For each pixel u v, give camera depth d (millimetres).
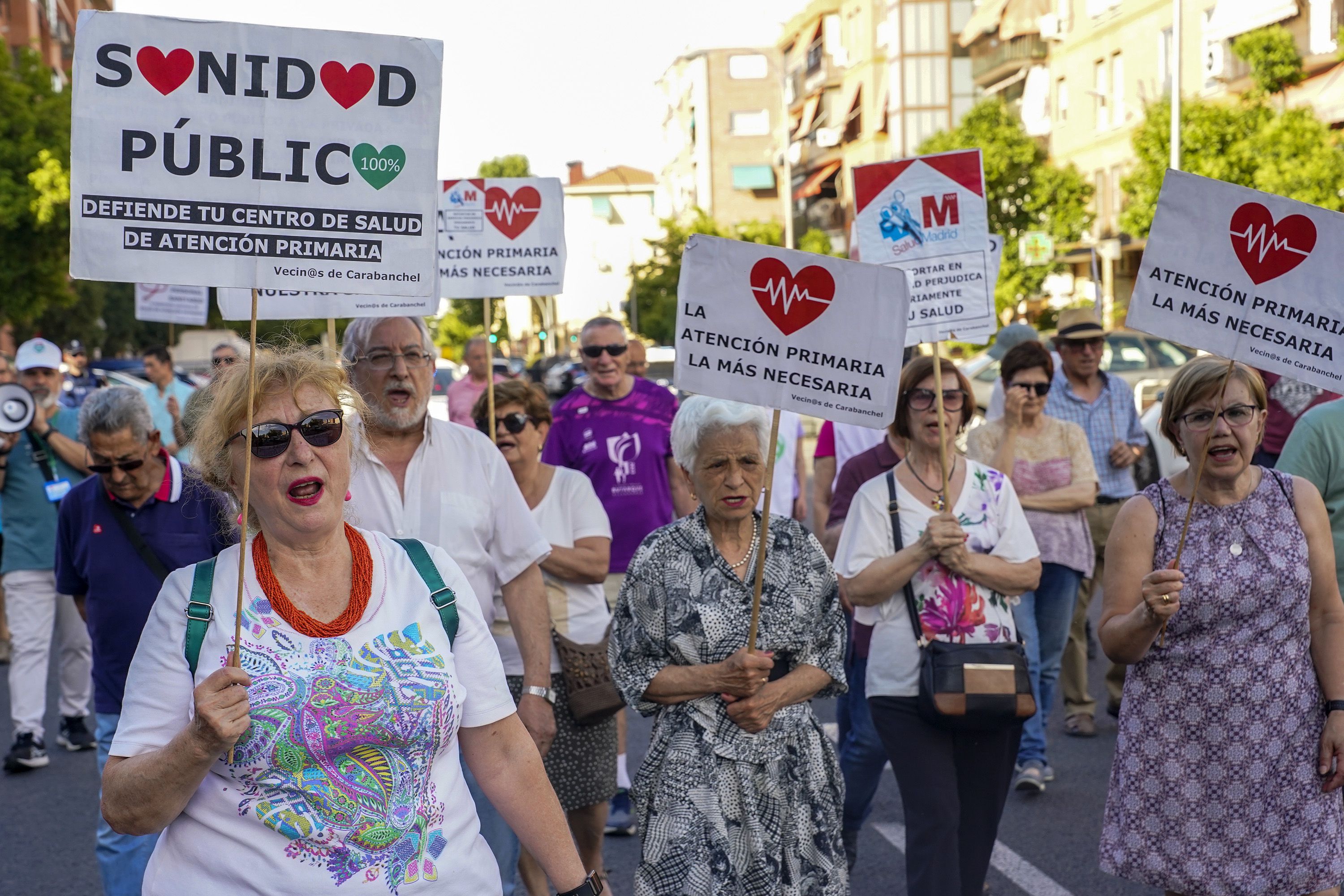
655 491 7152
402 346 4176
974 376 21406
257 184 2906
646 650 3854
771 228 57312
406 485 4227
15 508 7559
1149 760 3957
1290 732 3865
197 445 2713
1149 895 5246
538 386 5418
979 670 4352
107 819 2504
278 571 2650
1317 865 3842
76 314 42219
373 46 2951
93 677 4773
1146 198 26344
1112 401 7973
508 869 4344
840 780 3916
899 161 5613
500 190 6984
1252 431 3912
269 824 2502
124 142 2832
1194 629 3910
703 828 3662
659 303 54656
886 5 59125
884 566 4543
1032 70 44250
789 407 3932
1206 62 32594
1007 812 6277
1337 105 25641
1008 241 35438
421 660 2629
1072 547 6699
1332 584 3975
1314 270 3975
